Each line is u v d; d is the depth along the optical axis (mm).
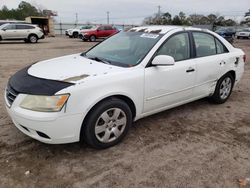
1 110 4594
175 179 2859
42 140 3037
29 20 34656
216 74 4781
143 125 4156
